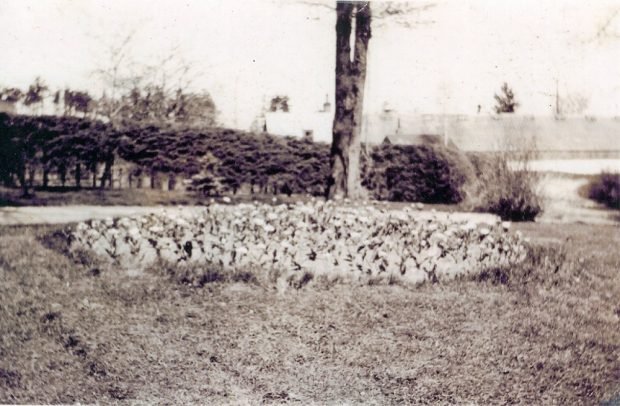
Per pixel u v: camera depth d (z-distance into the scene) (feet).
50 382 12.16
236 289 15.74
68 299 15.07
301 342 13.33
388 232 20.33
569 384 12.26
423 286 16.38
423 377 12.32
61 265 17.47
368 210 23.11
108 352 13.01
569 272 18.43
